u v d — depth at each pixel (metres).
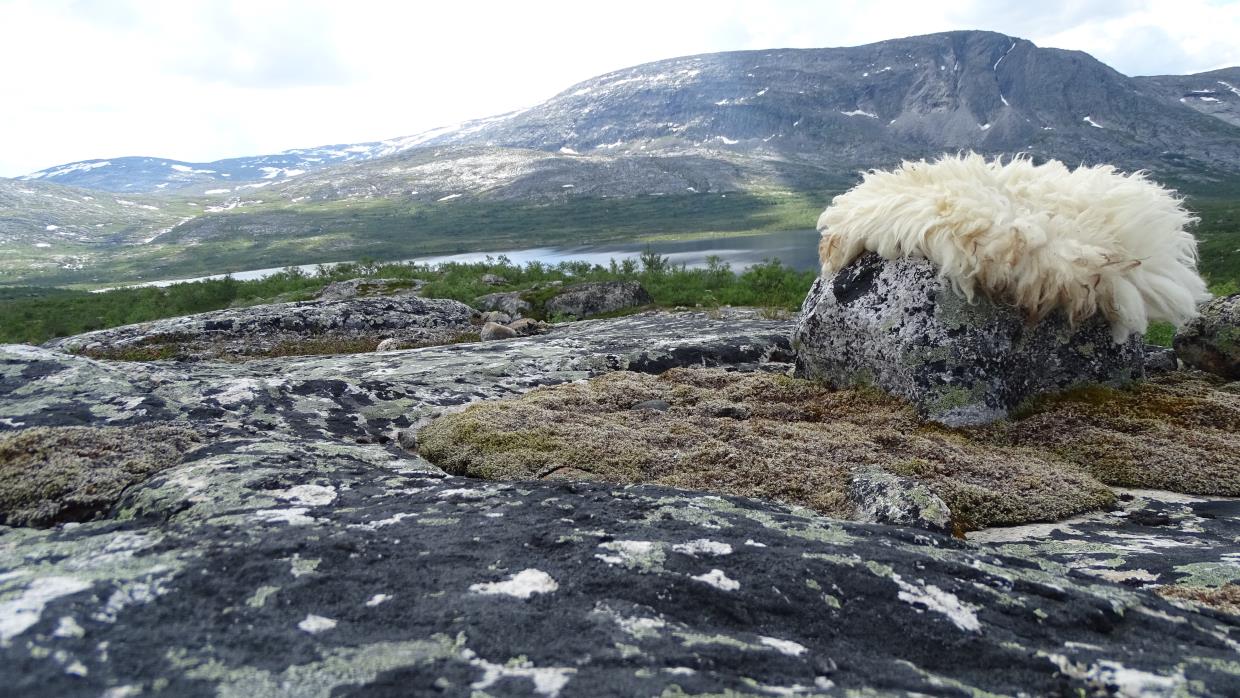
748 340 8.38
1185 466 4.08
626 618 1.68
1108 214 4.94
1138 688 1.53
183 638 1.50
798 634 1.72
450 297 22.47
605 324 14.31
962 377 4.79
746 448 4.06
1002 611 1.87
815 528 2.38
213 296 28.03
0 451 2.96
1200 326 6.36
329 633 1.56
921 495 3.11
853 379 5.40
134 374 4.70
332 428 4.59
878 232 5.27
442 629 1.59
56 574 1.75
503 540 2.11
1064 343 5.11
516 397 5.75
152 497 2.47
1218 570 2.70
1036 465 4.06
